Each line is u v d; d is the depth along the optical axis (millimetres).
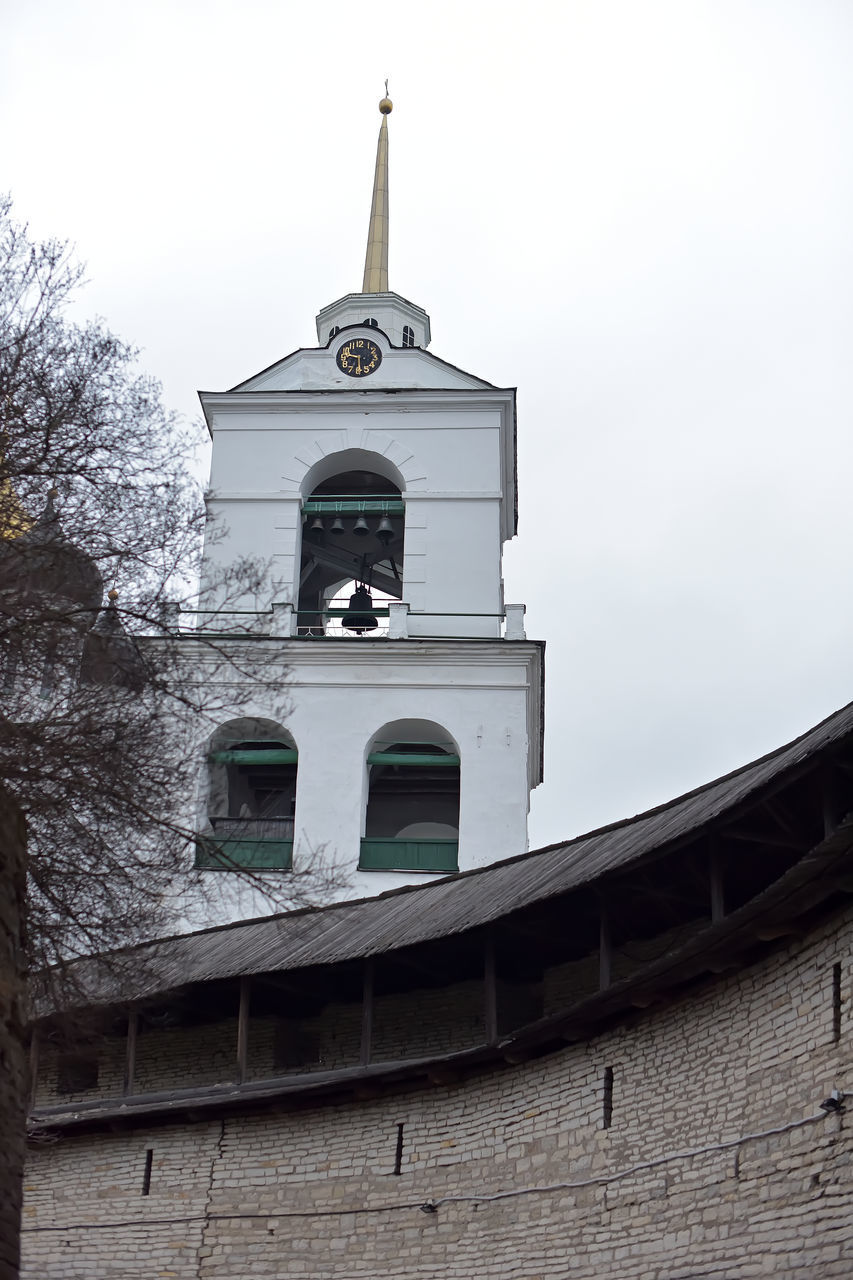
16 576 18484
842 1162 18375
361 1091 26016
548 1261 22484
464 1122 24766
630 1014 22328
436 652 44594
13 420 19328
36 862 19531
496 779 43219
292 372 49594
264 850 42281
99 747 19406
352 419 48656
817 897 18719
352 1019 29766
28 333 19891
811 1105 19078
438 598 46312
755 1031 20297
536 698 46000
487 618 45938
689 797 27031
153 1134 28266
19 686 19406
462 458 48094
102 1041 29047
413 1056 28562
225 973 29250
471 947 27484
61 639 18891
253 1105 27047
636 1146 21750
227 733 43844
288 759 43375
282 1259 25906
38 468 19281
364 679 44406
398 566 49938
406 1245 24625
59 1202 28516
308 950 29250
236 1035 30656
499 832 42625
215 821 40562
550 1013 27344
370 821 45156
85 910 20594
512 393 48594
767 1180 19453
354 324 51219
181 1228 27141
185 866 21344
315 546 48156
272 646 43969
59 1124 28859
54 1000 21109
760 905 19359
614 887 24906
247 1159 27109
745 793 22641
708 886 24766
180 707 21906
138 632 19781
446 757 44094
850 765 21469
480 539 47094
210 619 21922
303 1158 26516
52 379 19703
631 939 26547
